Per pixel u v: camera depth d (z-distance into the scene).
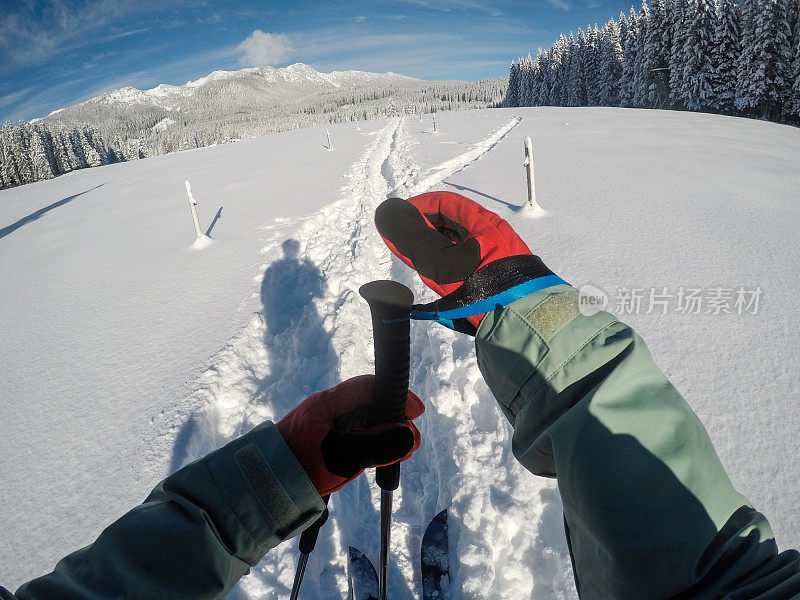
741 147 10.69
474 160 10.51
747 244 4.47
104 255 6.78
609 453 0.62
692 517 0.59
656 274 4.00
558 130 14.88
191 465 0.59
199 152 22.89
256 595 2.13
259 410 3.24
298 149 17.16
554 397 0.72
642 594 0.58
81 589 0.46
